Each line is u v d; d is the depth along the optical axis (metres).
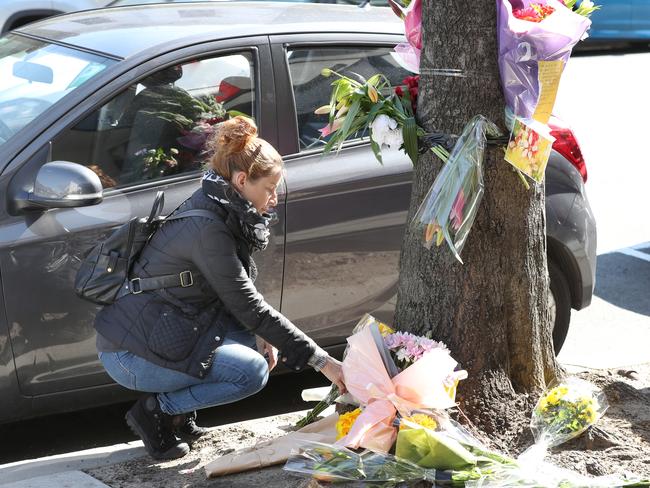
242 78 5.05
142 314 3.96
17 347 4.43
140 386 4.09
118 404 5.45
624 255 8.30
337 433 4.18
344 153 5.18
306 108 5.20
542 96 3.95
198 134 4.90
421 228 4.18
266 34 5.15
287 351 4.00
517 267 4.29
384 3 12.85
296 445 4.25
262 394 5.58
